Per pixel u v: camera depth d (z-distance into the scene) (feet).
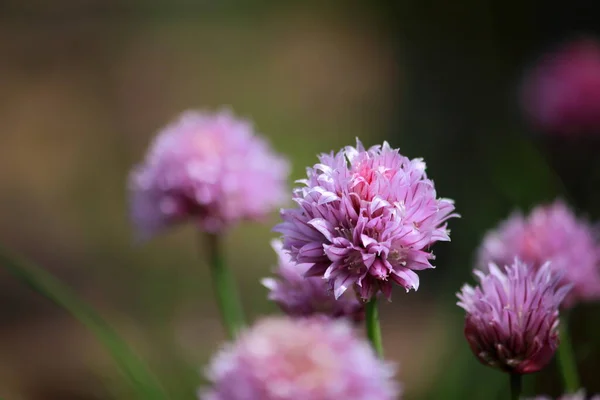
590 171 2.05
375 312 1.06
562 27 3.13
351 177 1.04
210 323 2.15
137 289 2.55
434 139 3.18
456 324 1.54
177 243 2.94
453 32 3.79
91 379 2.08
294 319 1.11
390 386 0.96
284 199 1.41
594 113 1.99
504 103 3.17
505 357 1.05
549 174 1.77
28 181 3.55
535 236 1.27
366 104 4.01
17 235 3.08
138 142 3.89
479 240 1.82
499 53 3.30
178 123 1.41
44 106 4.40
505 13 3.31
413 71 3.80
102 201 3.22
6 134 4.07
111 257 2.84
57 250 2.94
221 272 1.37
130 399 1.51
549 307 1.05
